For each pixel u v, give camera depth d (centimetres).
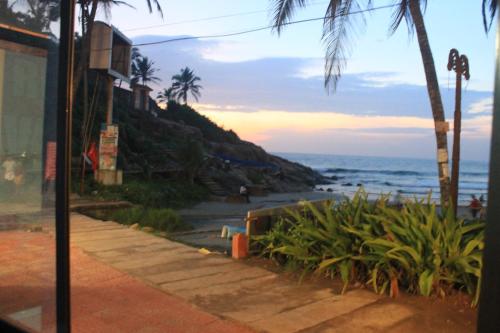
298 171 5709
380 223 606
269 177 4209
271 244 699
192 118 5512
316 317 471
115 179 1878
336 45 938
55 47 309
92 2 1877
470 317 468
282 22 960
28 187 350
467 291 531
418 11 814
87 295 523
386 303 513
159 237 891
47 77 318
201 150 3170
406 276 557
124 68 2014
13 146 356
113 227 997
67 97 278
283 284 587
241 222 1725
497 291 166
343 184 6219
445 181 772
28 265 328
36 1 322
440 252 529
